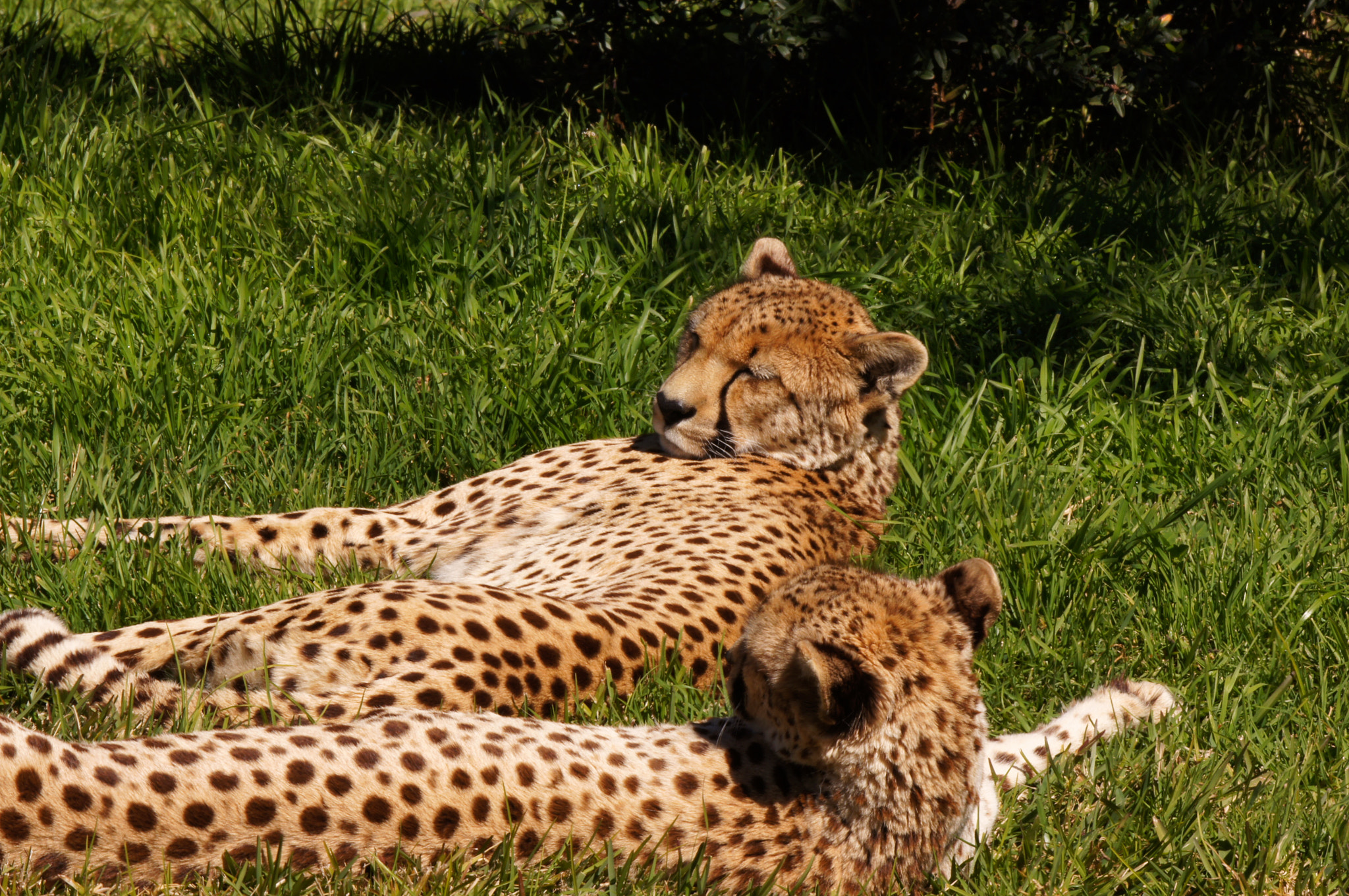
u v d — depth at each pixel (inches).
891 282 470.0
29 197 460.1
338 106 569.3
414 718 208.5
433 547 330.6
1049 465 386.3
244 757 193.8
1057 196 551.2
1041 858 235.3
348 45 626.2
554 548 318.0
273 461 361.7
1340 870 233.9
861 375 338.3
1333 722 278.1
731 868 207.5
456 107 598.5
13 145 504.7
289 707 229.0
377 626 235.1
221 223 462.3
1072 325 456.8
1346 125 630.5
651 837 208.1
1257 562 331.0
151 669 248.8
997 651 300.8
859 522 330.0
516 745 207.6
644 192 507.5
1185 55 590.2
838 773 211.6
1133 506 361.4
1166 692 283.6
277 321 406.0
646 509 319.6
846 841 211.5
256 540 323.3
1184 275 488.4
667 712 249.6
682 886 204.5
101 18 721.0
